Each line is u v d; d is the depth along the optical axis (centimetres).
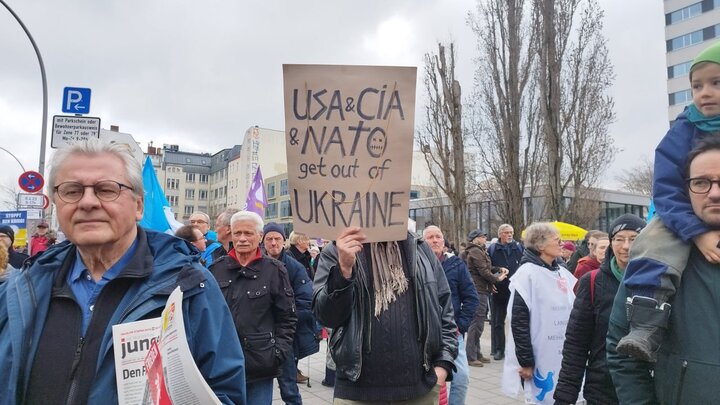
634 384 211
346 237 274
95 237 184
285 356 416
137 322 174
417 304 302
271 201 6725
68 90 865
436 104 2148
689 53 5728
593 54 2058
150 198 695
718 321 180
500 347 898
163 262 192
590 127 2098
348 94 282
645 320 189
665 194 202
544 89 1955
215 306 195
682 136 205
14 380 172
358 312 295
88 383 171
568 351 340
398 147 282
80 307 185
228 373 190
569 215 2108
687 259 191
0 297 189
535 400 423
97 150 192
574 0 1991
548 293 431
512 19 2014
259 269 427
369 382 292
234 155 8350
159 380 155
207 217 709
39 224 1221
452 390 476
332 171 282
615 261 329
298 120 283
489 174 2252
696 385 180
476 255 864
